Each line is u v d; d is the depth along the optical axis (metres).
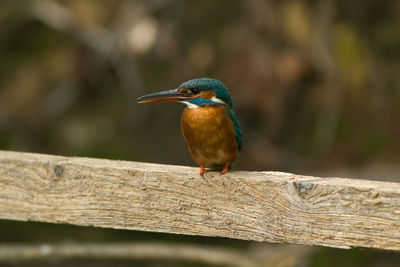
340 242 4.54
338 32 12.13
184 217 5.05
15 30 13.55
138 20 12.37
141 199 5.14
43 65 13.45
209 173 5.06
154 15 12.80
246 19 12.27
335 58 11.94
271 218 4.77
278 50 12.08
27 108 13.25
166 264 11.90
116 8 12.94
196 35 12.73
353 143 12.30
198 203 5.00
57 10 13.11
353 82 12.09
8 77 13.51
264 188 4.77
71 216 5.38
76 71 13.13
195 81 5.59
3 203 5.58
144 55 12.68
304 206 4.64
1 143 12.96
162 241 12.58
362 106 12.54
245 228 4.87
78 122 13.20
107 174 5.22
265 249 11.09
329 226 4.57
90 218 5.32
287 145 12.42
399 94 12.50
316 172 11.98
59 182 5.38
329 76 12.03
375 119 12.47
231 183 4.88
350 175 11.68
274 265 10.30
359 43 12.26
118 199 5.21
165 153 12.70
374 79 12.51
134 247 9.84
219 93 5.59
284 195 4.71
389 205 4.36
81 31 12.93
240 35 12.33
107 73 13.14
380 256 10.77
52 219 5.44
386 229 4.39
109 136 12.98
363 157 12.08
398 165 11.70
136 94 12.82
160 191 5.09
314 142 12.36
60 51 13.45
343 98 12.38
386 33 12.51
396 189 4.38
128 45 12.38
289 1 11.96
